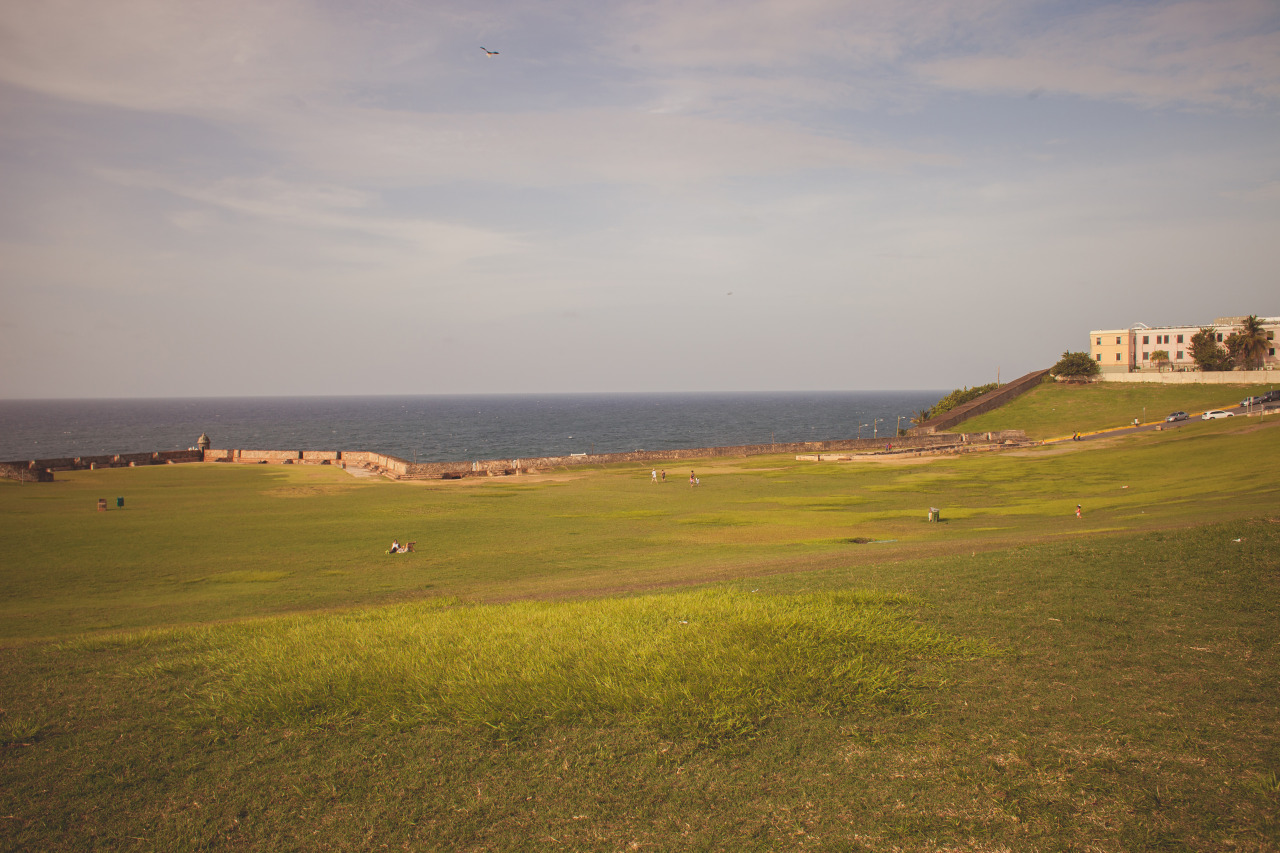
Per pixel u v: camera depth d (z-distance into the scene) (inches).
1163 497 1299.2
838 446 3058.6
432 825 244.7
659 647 381.7
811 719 307.1
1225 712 289.6
